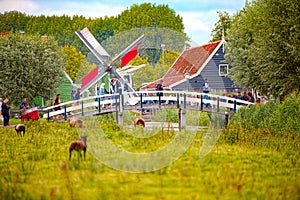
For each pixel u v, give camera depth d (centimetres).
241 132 2198
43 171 1504
